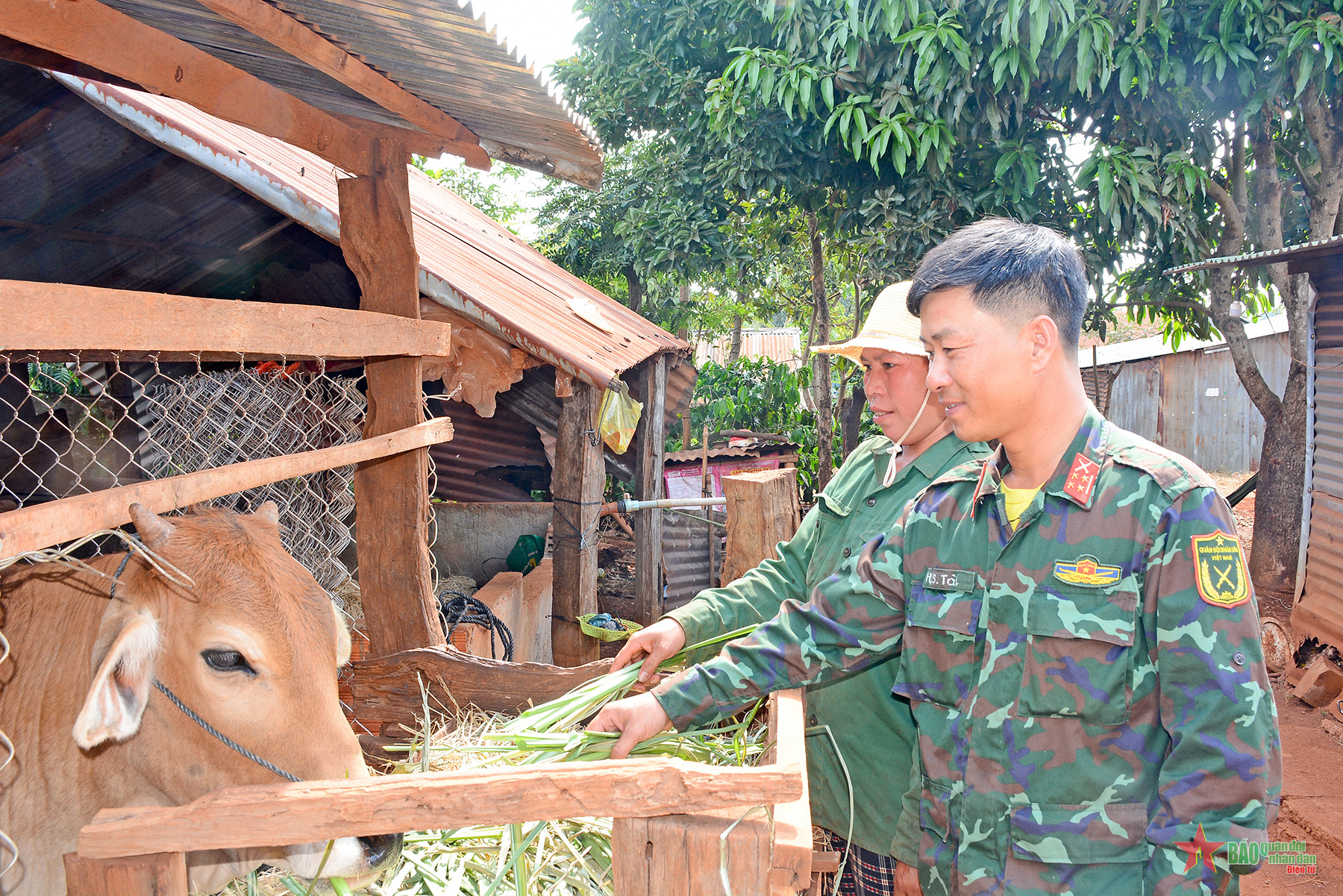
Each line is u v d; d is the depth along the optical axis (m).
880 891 2.07
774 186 8.70
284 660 1.80
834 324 17.67
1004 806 1.49
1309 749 5.46
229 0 1.78
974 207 7.89
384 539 2.96
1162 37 6.73
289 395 4.62
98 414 5.01
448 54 2.07
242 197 5.75
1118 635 1.41
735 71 7.98
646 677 2.31
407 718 2.76
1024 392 1.47
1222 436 17.03
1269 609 7.73
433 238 6.58
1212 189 8.00
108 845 1.20
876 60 7.63
